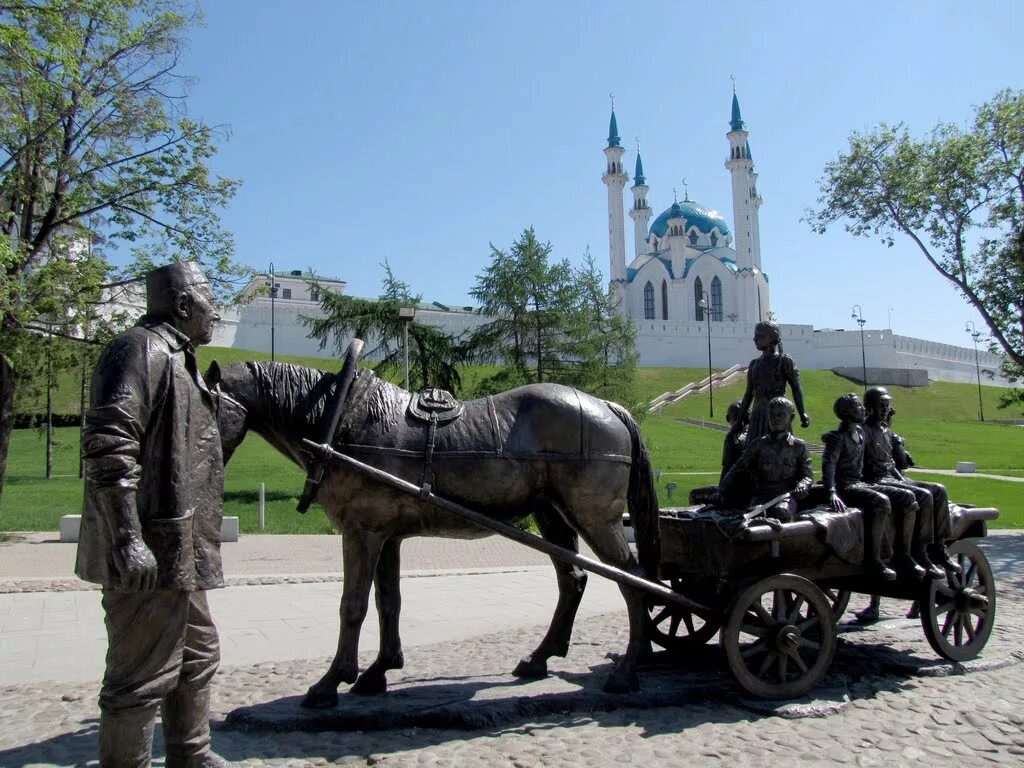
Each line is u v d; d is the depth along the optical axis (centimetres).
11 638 783
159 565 310
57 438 3741
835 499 567
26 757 436
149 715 308
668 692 509
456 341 2931
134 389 307
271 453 3472
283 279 7056
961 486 2622
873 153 1781
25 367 1625
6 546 1466
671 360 8044
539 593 1017
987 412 6794
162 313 347
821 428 4684
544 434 523
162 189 1686
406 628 805
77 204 1627
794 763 415
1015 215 1684
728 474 605
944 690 539
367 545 489
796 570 548
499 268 2264
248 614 884
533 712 484
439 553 1477
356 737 449
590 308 2352
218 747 434
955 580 609
